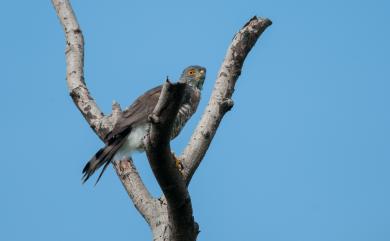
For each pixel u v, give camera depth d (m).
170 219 9.24
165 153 8.45
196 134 11.02
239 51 11.33
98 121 13.02
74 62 13.70
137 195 11.52
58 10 14.33
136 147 12.32
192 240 9.43
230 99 11.18
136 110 12.70
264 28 11.45
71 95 13.38
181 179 8.79
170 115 8.06
